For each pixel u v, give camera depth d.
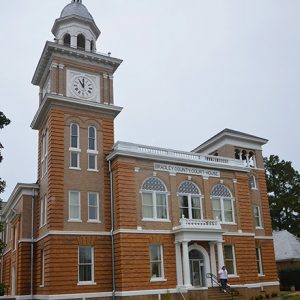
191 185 46.16
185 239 41.25
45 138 45.38
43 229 41.75
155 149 44.78
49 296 36.41
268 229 53.91
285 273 57.97
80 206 40.75
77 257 38.84
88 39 48.66
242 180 50.09
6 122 36.84
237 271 45.50
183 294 39.69
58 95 42.53
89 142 43.72
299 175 80.00
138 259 39.62
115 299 38.75
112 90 47.19
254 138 56.94
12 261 49.34
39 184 45.94
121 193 40.88
